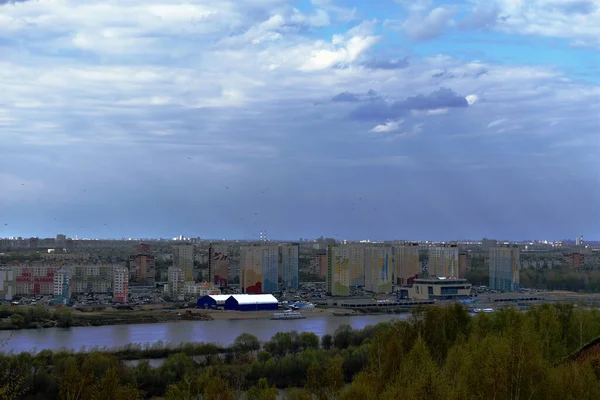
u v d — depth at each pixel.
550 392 125.38
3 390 138.12
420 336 188.50
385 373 157.75
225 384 167.00
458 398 121.56
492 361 127.88
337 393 151.75
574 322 198.12
